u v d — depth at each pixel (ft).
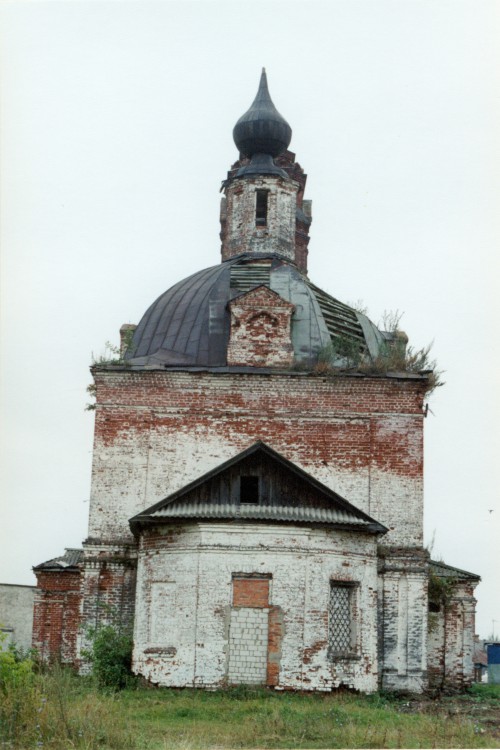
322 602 85.61
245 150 125.08
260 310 104.32
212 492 88.89
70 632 116.78
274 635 83.92
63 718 55.88
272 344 103.71
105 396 100.32
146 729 61.72
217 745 58.13
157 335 109.81
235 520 85.97
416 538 96.99
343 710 71.87
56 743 53.93
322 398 100.27
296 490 88.84
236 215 122.21
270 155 124.67
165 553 88.02
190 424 99.91
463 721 67.87
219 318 107.24
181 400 100.27
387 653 93.76
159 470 98.89
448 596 106.11
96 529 97.40
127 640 90.68
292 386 100.58
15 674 61.05
